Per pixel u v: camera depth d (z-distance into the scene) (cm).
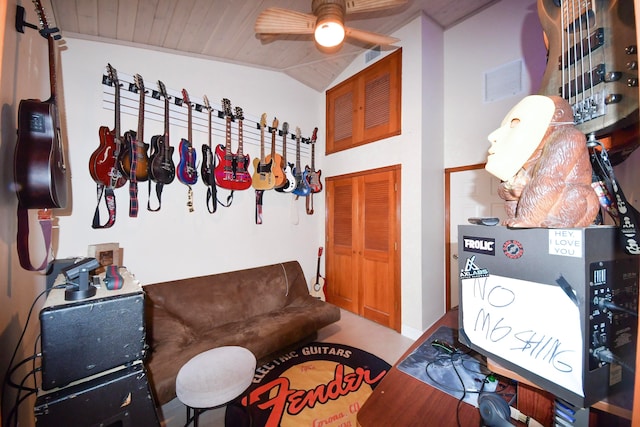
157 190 236
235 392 131
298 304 291
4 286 96
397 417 74
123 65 224
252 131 308
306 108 368
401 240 289
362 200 331
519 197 66
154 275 239
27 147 98
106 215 214
